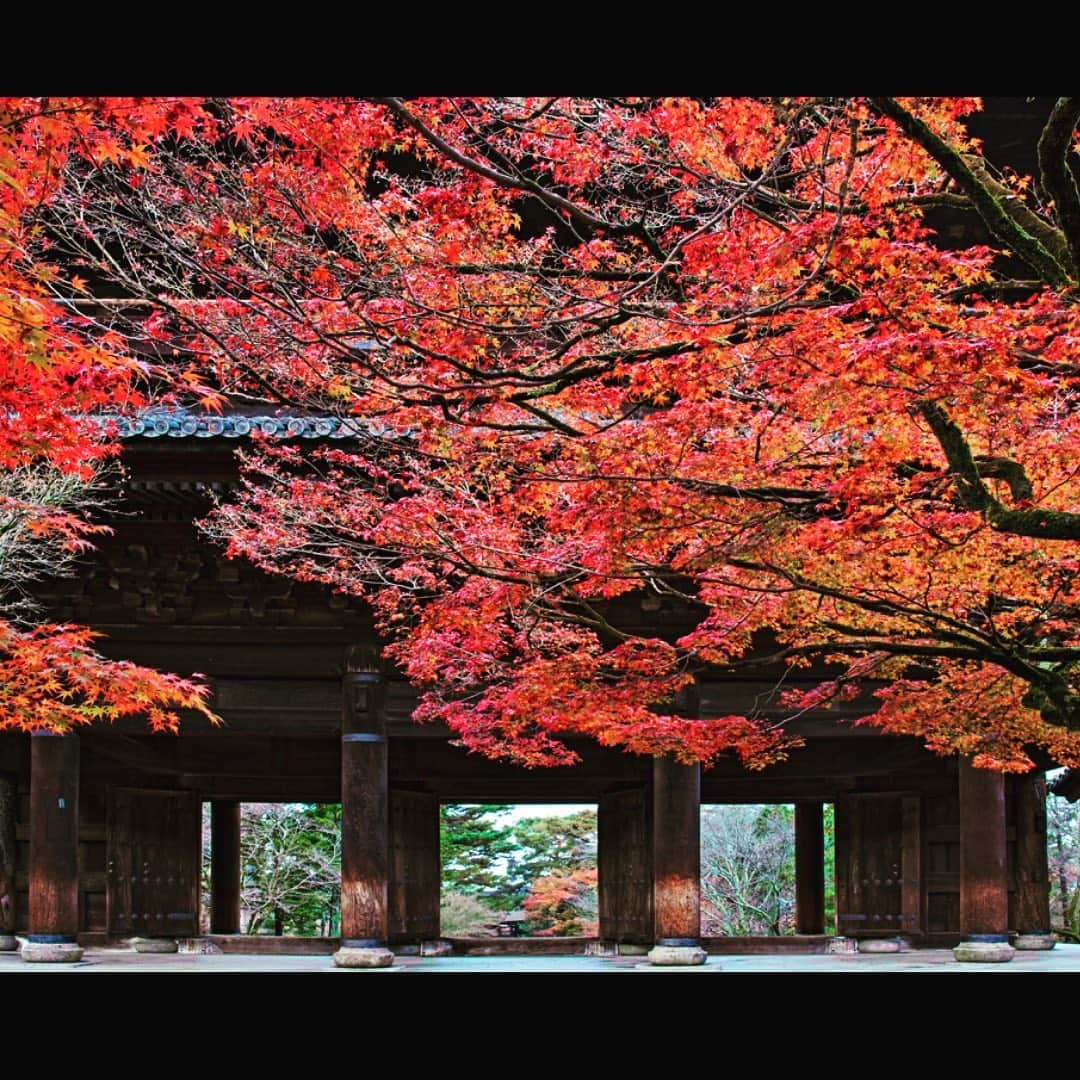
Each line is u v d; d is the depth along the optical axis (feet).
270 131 36.11
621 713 42.22
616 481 31.42
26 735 65.82
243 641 58.39
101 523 55.06
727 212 28.45
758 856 124.98
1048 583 34.88
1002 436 32.07
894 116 25.41
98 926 67.82
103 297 46.65
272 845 113.80
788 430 32.22
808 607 38.40
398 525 38.81
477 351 31.40
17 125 25.00
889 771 70.64
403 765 72.64
